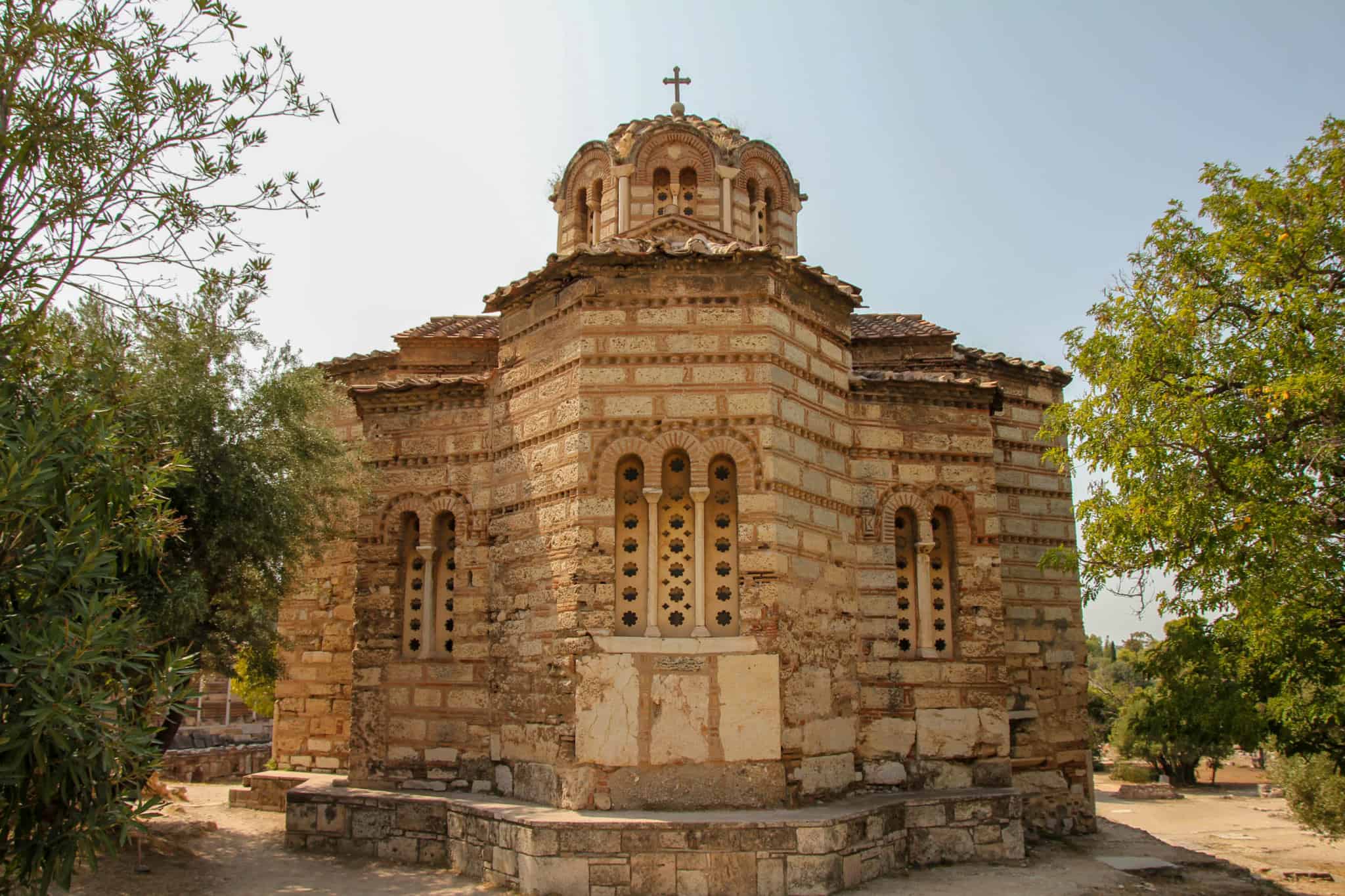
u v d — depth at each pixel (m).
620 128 26.61
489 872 16.28
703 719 16.47
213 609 18.95
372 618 20.69
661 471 17.53
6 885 9.25
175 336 17.89
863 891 15.73
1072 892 16.59
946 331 24.22
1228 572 16.50
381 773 19.84
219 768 32.59
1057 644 23.48
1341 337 15.95
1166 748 55.94
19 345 10.73
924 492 20.69
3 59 10.91
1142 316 18.25
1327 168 17.20
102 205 11.48
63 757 9.10
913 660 19.91
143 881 16.06
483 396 20.83
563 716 16.86
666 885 15.08
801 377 18.69
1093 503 18.56
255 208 12.35
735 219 25.28
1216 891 18.02
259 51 12.05
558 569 17.67
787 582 17.38
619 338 17.97
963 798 18.30
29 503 9.20
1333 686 17.17
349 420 25.88
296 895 15.73
